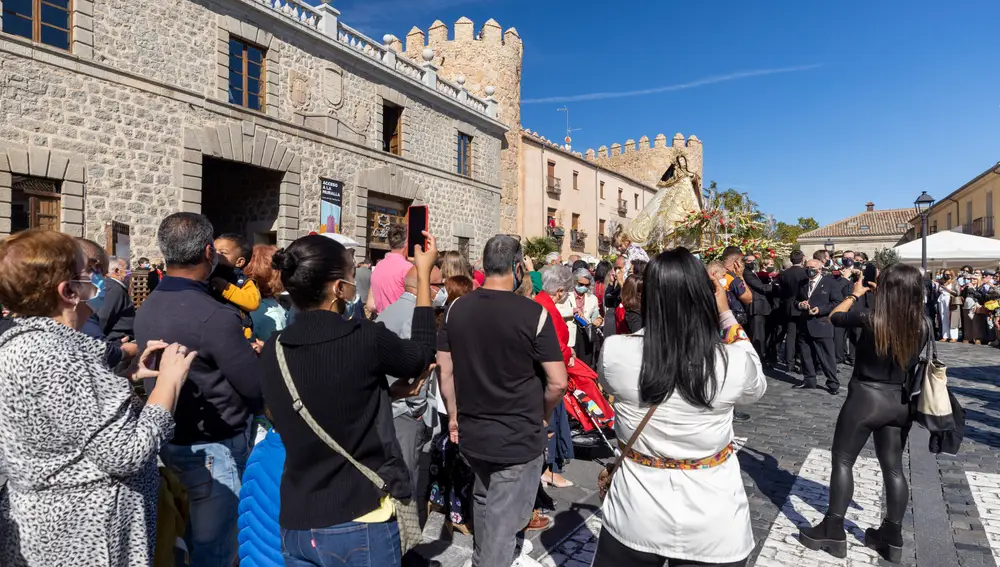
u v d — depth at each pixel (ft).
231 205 52.24
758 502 14.90
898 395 11.62
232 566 9.04
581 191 108.78
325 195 52.44
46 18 34.60
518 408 9.07
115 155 37.52
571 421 18.71
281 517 6.56
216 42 43.45
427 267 8.21
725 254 26.71
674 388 6.68
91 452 5.98
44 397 5.80
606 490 8.01
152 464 6.98
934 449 11.51
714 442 6.86
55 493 6.01
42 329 6.16
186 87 41.52
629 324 18.69
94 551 6.10
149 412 6.52
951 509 14.57
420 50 89.30
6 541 6.09
